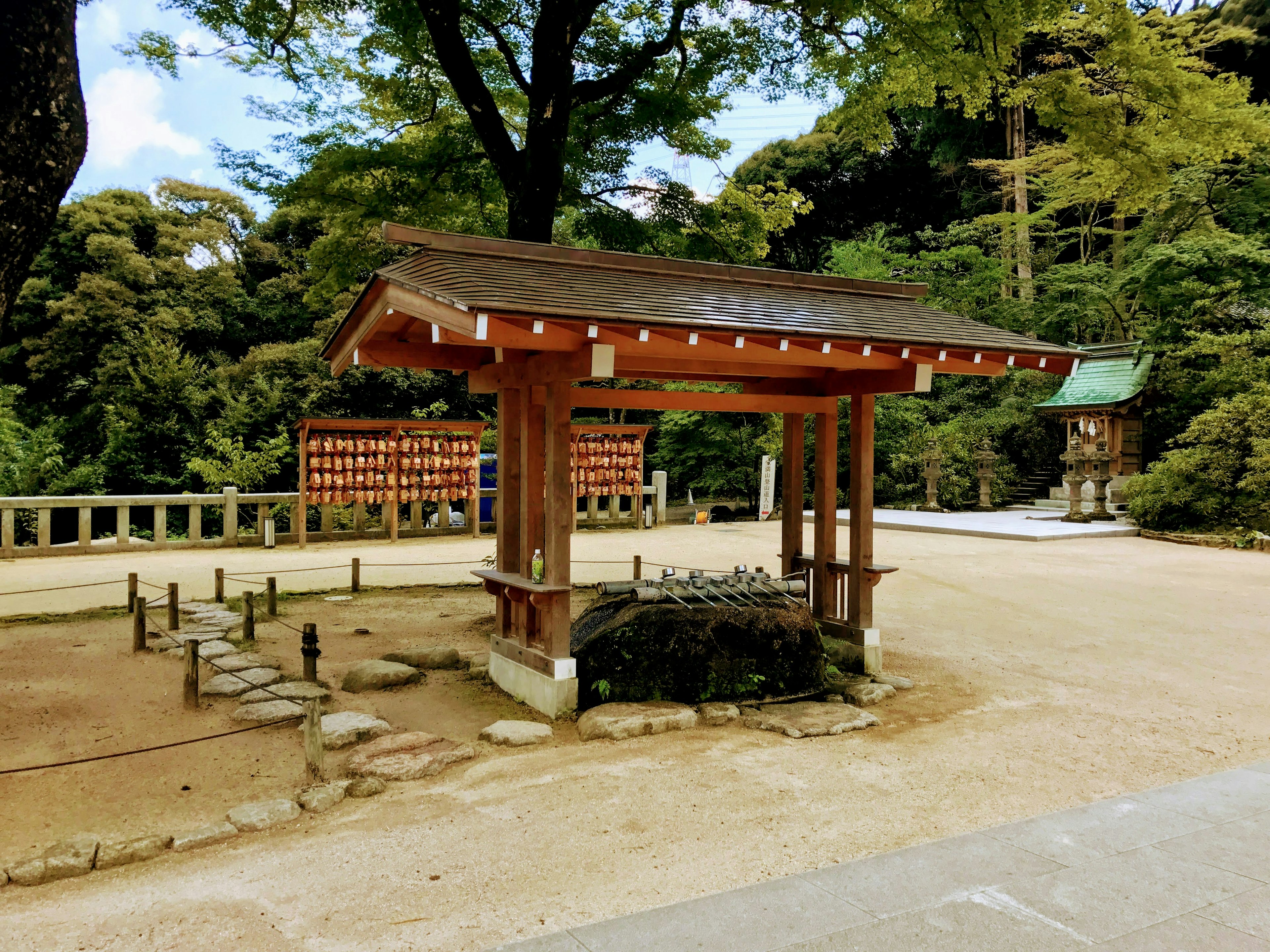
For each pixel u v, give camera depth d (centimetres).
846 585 692
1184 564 1243
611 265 610
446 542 1430
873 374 645
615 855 345
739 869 332
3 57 404
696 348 536
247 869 335
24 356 2422
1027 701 593
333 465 1348
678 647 566
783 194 1207
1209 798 401
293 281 2545
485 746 490
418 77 1014
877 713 564
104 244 2327
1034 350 612
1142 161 1038
